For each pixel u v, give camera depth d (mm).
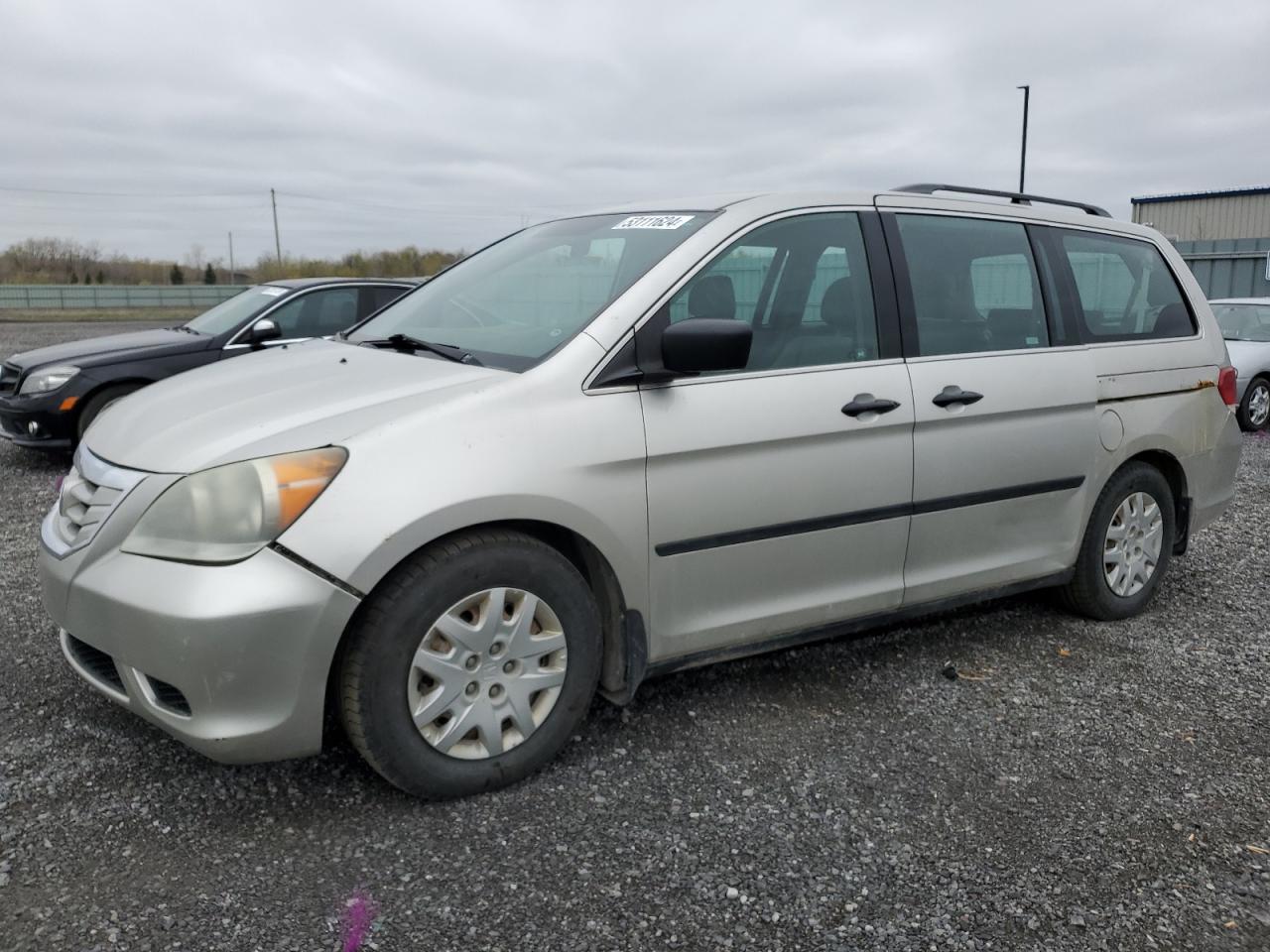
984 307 3953
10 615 4383
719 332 2930
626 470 3035
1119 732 3469
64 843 2656
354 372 3203
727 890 2529
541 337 3203
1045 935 2389
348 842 2697
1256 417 11023
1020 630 4445
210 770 3047
